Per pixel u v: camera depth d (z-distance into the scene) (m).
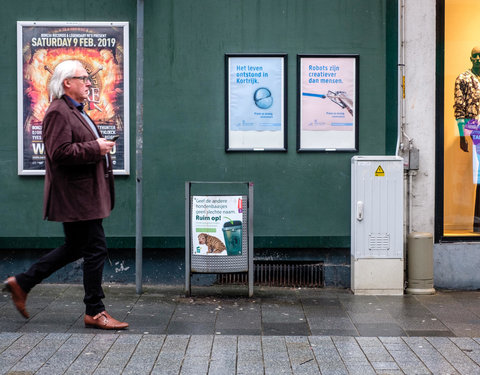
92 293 5.52
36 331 5.43
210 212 6.75
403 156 7.41
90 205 5.42
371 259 7.08
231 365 4.62
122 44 7.27
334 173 7.37
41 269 5.57
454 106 7.66
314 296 7.01
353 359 4.79
